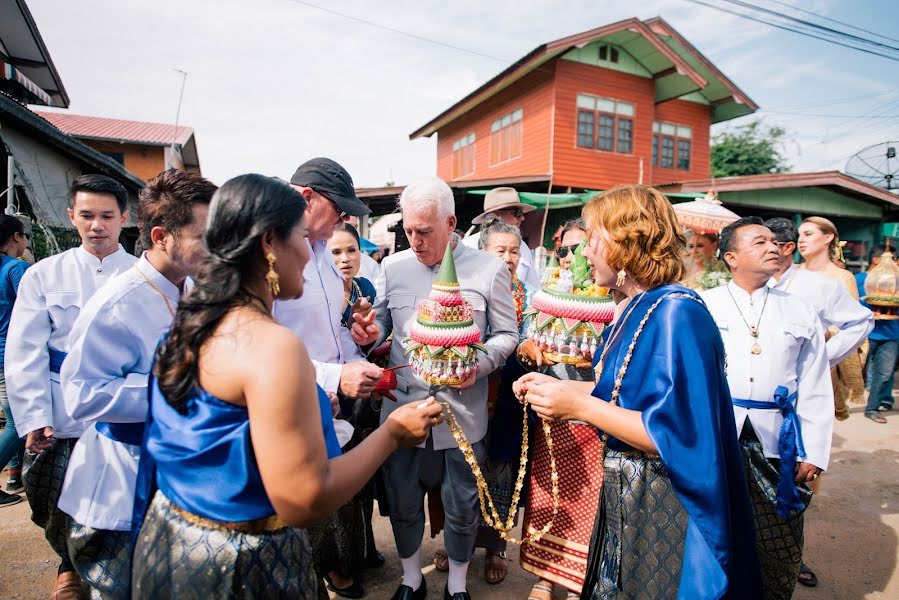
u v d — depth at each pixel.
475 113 17.19
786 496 2.24
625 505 1.65
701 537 1.47
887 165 13.26
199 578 1.17
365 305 2.37
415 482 2.50
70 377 1.65
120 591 1.76
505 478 2.82
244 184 1.20
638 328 1.63
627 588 1.62
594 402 1.58
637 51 13.95
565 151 13.61
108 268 2.46
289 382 1.07
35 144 7.30
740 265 2.48
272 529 1.22
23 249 4.04
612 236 1.68
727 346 2.44
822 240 4.42
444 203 2.38
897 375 8.11
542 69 13.80
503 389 2.74
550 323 2.31
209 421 1.14
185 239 1.75
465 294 2.48
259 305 1.22
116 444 1.79
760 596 1.58
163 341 1.25
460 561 2.51
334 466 1.19
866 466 4.51
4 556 3.00
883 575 2.95
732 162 27.22
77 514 1.77
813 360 2.39
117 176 10.02
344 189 2.28
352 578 2.72
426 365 2.07
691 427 1.47
